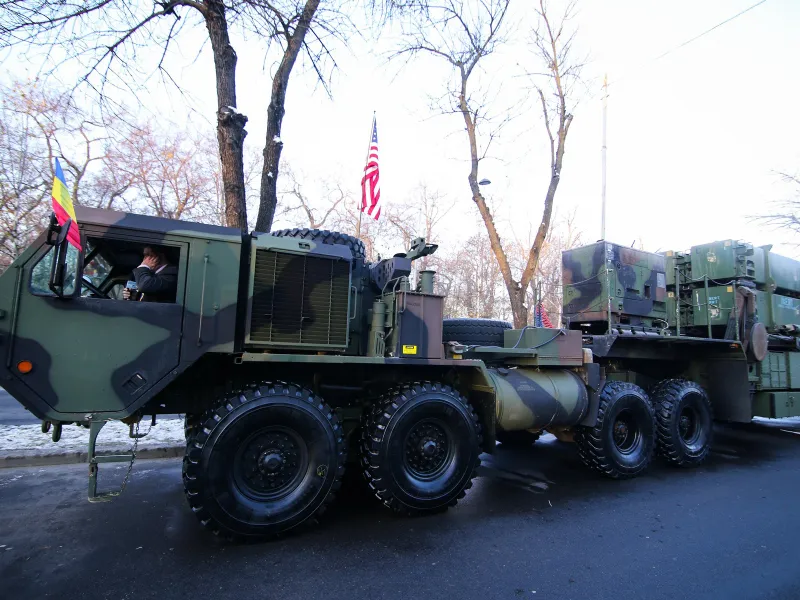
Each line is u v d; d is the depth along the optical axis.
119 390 3.48
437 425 4.55
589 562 3.48
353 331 4.93
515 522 4.29
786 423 10.98
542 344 5.61
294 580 3.14
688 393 6.70
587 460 5.86
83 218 3.53
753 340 7.11
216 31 6.91
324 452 3.94
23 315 3.30
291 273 4.20
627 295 7.39
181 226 3.81
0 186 14.73
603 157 17.92
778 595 3.03
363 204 9.88
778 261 8.68
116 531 3.90
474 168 12.38
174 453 6.43
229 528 3.59
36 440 6.56
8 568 3.24
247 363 4.20
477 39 12.22
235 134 6.93
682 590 3.08
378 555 3.54
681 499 5.05
